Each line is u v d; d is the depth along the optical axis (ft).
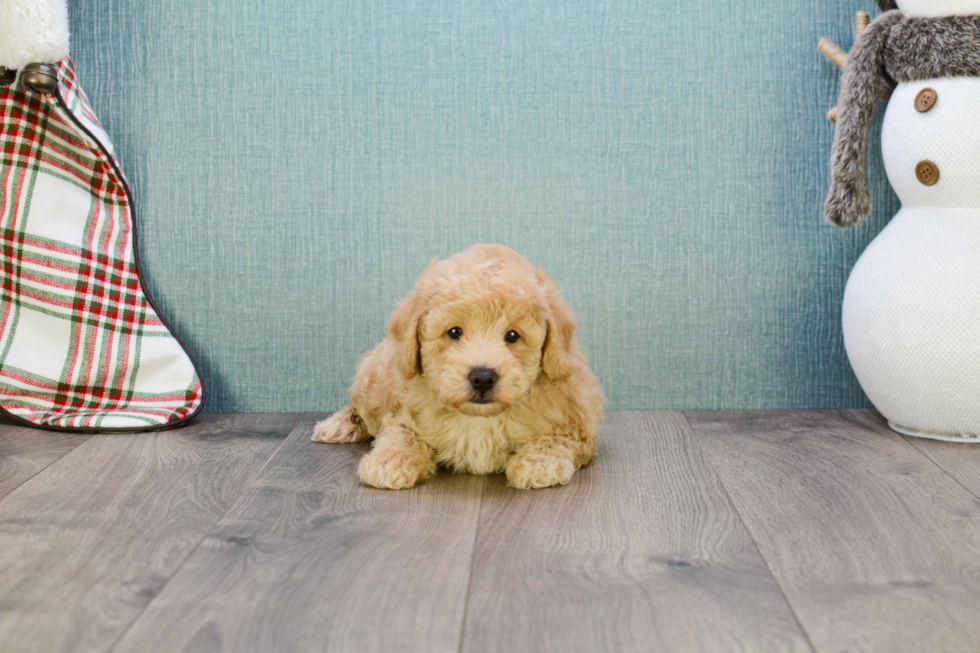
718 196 6.54
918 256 5.57
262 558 3.78
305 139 6.48
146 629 3.14
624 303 6.61
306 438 5.91
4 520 4.24
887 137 5.81
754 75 6.46
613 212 6.53
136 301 6.31
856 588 3.51
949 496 4.63
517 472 4.80
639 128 6.48
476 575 3.61
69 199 6.16
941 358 5.42
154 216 6.53
